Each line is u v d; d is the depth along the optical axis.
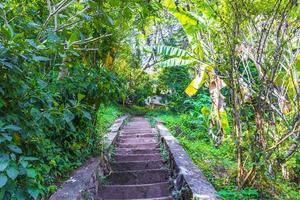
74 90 3.98
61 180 3.59
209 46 3.87
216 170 4.52
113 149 6.12
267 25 3.33
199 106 8.71
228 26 3.40
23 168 1.98
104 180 4.71
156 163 5.60
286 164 4.34
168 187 4.57
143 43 11.88
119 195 4.46
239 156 3.70
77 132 4.30
